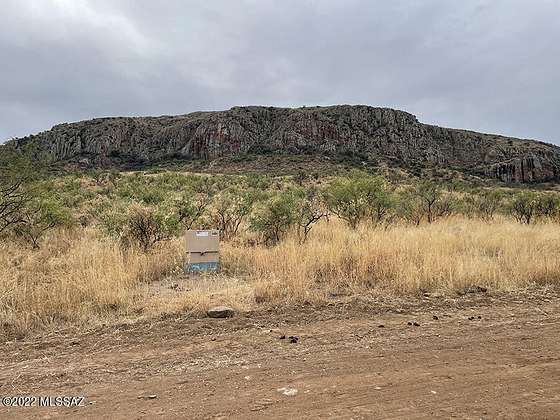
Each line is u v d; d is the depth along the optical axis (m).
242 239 12.43
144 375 4.17
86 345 4.98
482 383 3.91
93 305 6.18
